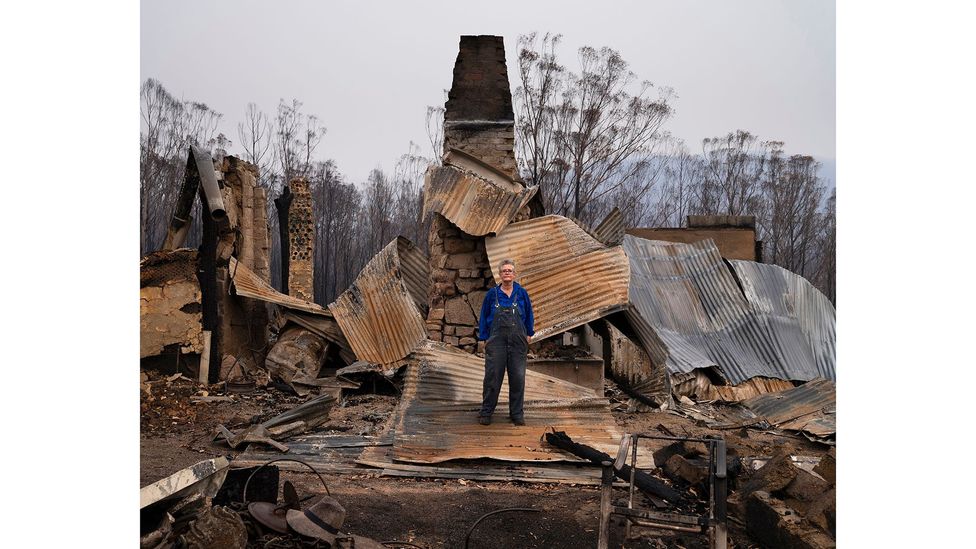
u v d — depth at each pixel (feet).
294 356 44.68
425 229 120.26
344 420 34.35
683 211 133.80
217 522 14.92
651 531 19.35
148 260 43.60
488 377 29.17
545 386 34.04
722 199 129.70
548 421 29.78
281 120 132.16
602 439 28.35
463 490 23.25
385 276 44.21
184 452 27.84
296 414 31.35
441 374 34.24
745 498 19.48
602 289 38.78
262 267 67.05
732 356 48.26
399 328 42.27
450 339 40.70
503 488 23.62
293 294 77.20
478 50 46.06
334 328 46.50
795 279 55.01
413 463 25.82
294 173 130.41
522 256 39.37
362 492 22.61
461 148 45.65
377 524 19.71
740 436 32.89
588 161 107.04
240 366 47.50
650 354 40.01
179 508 15.69
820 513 17.67
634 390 39.47
